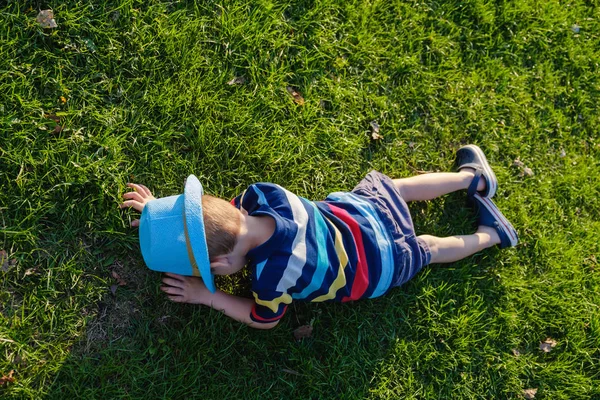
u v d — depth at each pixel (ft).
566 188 12.60
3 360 8.96
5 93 9.68
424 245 10.77
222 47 11.09
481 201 11.70
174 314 9.98
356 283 9.77
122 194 9.95
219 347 10.11
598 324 11.69
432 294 11.25
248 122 10.91
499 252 11.91
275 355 10.37
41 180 9.59
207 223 8.33
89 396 9.23
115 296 9.77
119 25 10.41
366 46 12.00
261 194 9.34
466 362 11.07
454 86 12.55
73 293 9.57
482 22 13.02
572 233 12.40
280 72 11.32
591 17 13.99
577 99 13.28
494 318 11.48
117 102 10.32
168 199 8.53
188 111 10.64
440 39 12.59
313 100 11.47
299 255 8.88
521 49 13.25
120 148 10.08
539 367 11.40
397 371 10.79
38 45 10.00
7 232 9.29
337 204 10.03
